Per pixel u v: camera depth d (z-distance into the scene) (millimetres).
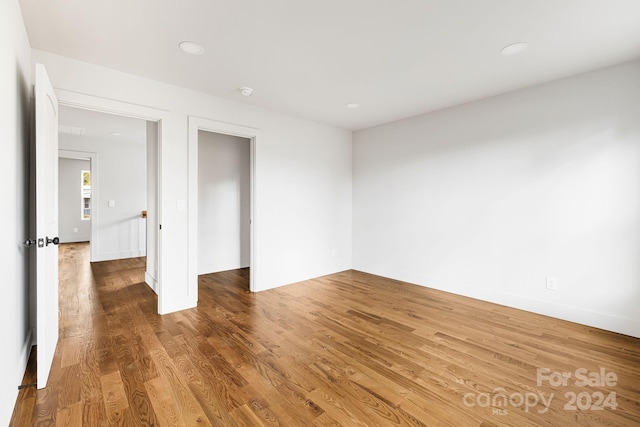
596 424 1592
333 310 3205
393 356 2271
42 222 1813
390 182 4496
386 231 4570
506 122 3295
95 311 3107
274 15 1936
